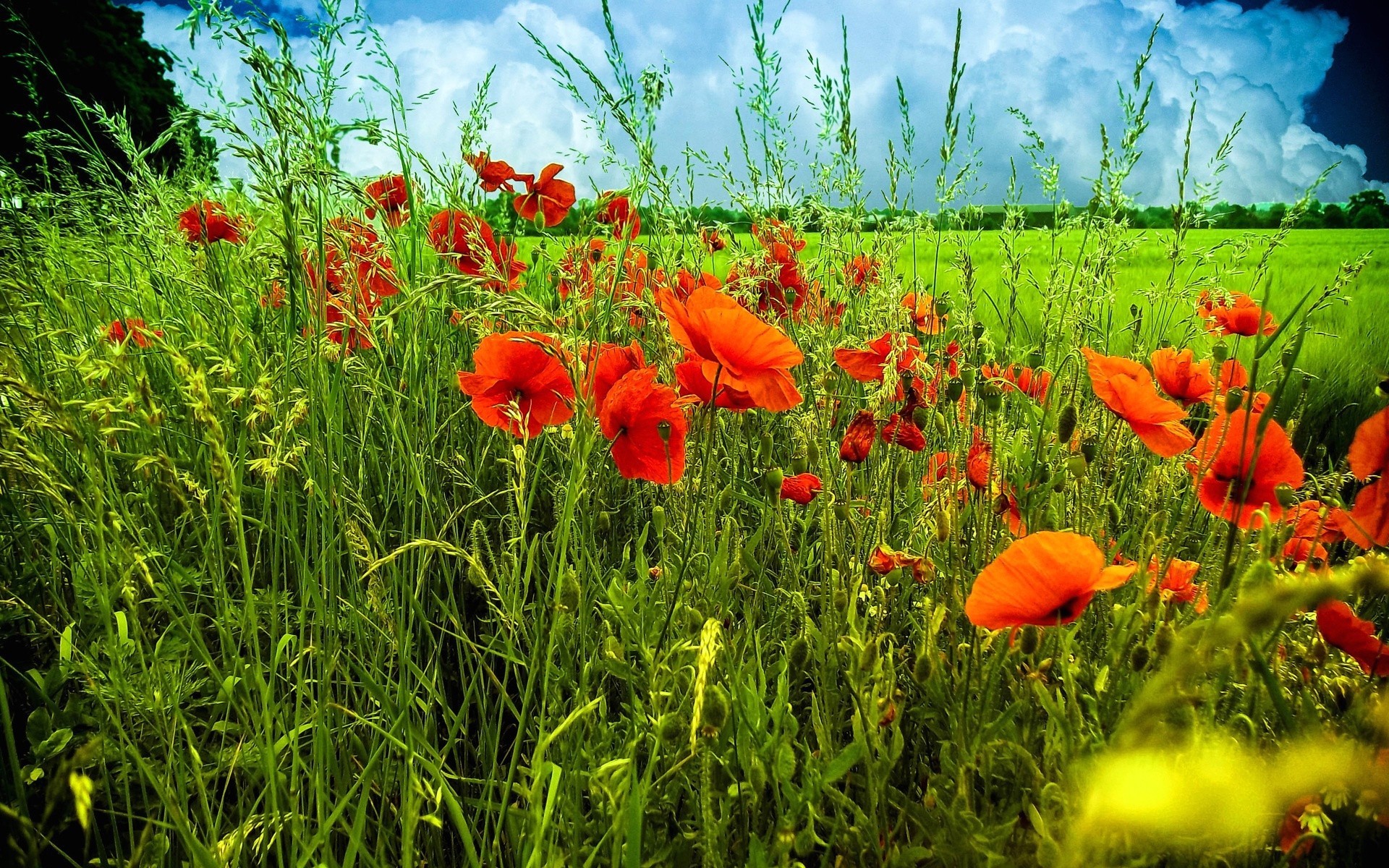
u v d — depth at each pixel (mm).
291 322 449
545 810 302
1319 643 373
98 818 416
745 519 638
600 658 440
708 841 311
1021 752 342
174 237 728
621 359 479
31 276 708
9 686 483
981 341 585
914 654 443
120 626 369
